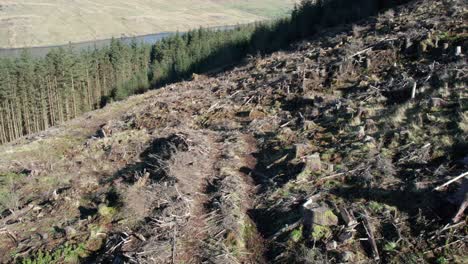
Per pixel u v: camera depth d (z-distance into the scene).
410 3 25.91
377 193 9.24
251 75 26.05
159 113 23.73
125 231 10.05
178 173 12.30
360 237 8.14
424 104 12.55
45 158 20.48
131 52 64.44
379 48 19.48
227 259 8.49
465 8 19.78
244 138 15.91
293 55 26.27
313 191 10.16
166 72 55.59
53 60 47.06
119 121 25.06
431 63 15.80
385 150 11.00
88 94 53.56
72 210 12.09
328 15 35.50
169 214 10.27
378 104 14.58
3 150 23.77
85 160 17.50
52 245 10.24
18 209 13.14
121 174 14.39
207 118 20.48
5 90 41.22
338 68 19.44
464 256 7.09
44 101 45.03
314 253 8.01
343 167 10.88
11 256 10.10
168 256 8.82
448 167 9.20
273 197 10.59
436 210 8.07
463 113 10.87
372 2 31.03
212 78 33.12
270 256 8.59
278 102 19.23
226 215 9.95
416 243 7.62
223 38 59.25
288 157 12.60
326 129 14.11
